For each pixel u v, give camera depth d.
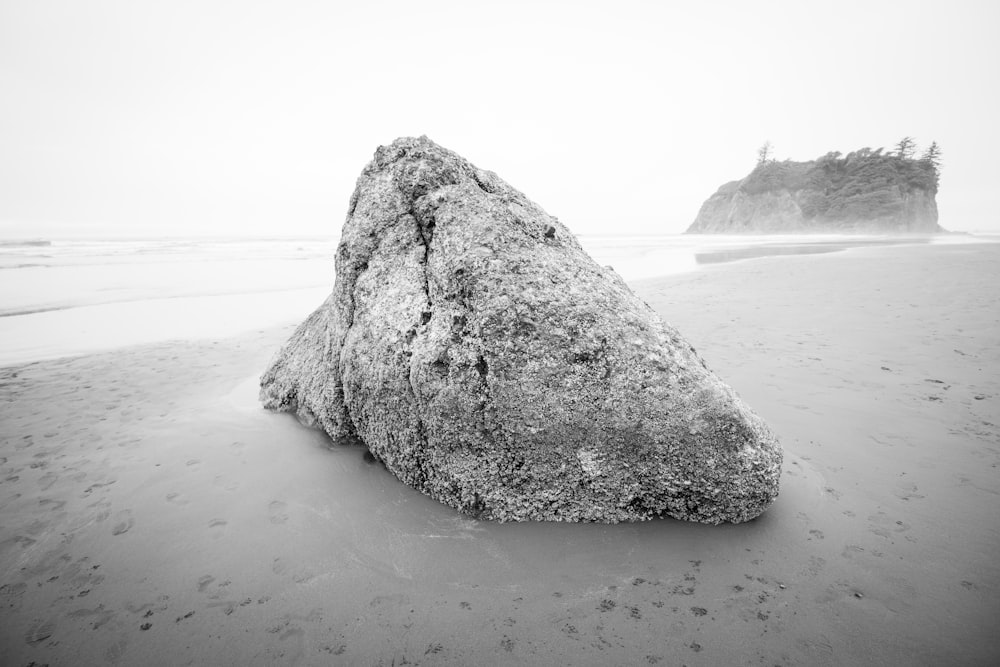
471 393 2.98
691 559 2.70
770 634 2.23
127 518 3.18
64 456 3.99
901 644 2.16
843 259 18.48
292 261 22.23
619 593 2.49
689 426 2.86
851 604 2.38
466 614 2.40
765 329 7.48
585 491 2.99
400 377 3.26
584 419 2.92
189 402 5.20
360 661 2.17
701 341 6.91
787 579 2.54
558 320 2.96
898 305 8.71
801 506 3.10
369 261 3.77
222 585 2.61
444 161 3.82
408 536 2.94
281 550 2.87
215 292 13.30
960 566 2.58
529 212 3.61
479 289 3.04
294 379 4.64
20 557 2.83
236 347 7.65
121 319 9.78
